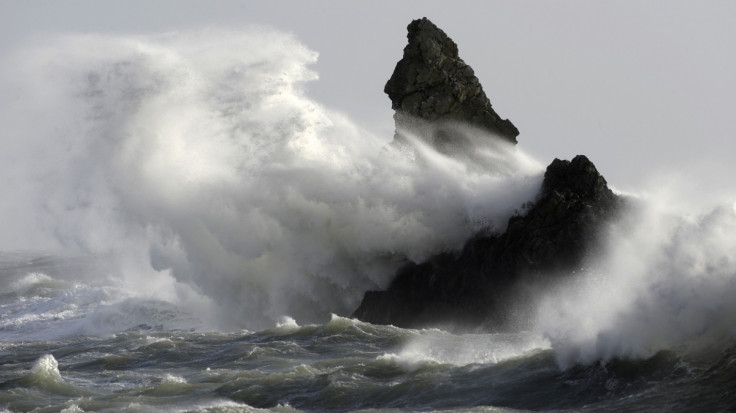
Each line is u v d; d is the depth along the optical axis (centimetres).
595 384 6600
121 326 13162
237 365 9012
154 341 10619
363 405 7219
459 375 7431
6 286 18212
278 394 7694
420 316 11688
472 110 14012
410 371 7800
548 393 6694
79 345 10962
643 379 6450
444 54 14075
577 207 10994
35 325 13825
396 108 14112
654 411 5966
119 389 8419
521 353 7894
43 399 8112
